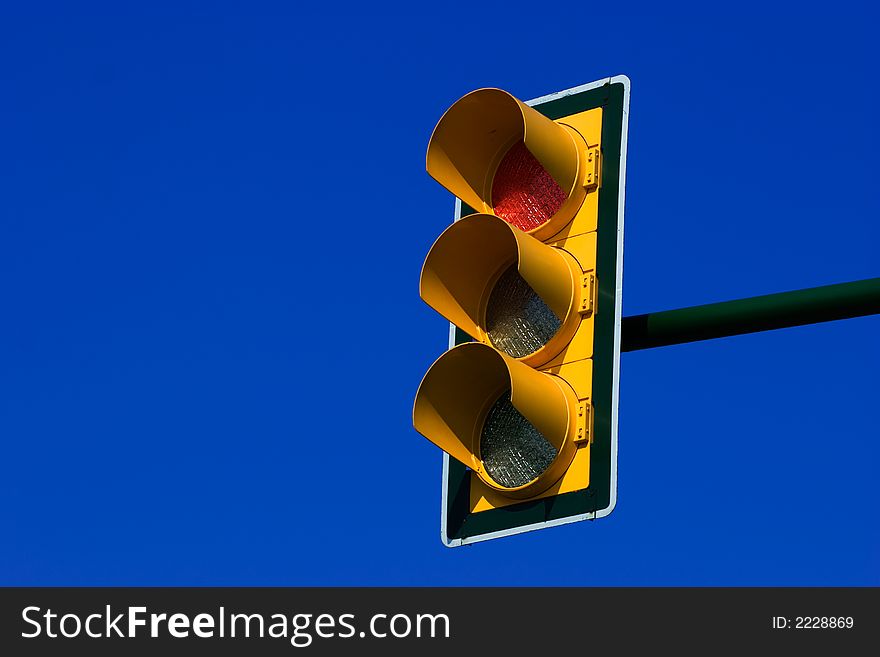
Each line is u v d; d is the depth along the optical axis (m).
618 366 6.75
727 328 6.73
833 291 6.51
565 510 6.76
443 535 7.30
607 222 7.08
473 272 7.42
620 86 7.45
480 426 7.27
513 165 7.60
